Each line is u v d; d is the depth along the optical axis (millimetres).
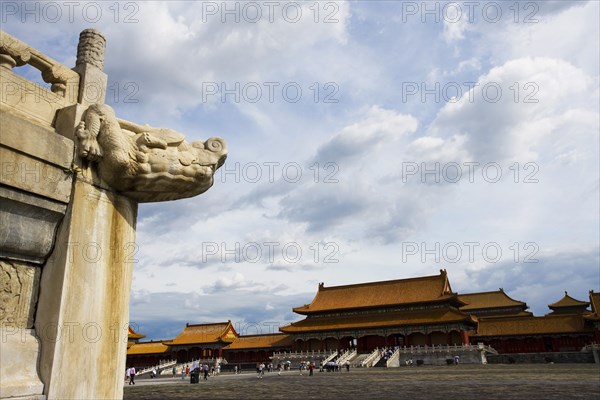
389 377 52750
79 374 6277
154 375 89125
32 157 6043
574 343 100250
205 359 116625
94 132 6703
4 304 5949
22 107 6543
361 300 119438
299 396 31438
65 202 6492
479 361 86562
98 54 7816
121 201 7410
